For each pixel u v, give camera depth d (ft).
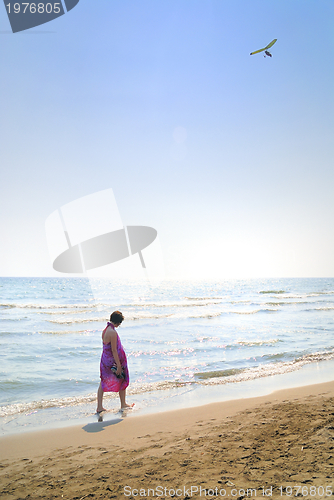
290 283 284.00
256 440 10.03
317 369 23.43
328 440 9.25
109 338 15.72
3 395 18.15
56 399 17.51
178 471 8.25
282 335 37.76
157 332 39.73
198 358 27.04
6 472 9.13
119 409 15.62
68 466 9.31
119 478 8.18
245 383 20.03
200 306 78.84
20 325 46.73
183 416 14.08
